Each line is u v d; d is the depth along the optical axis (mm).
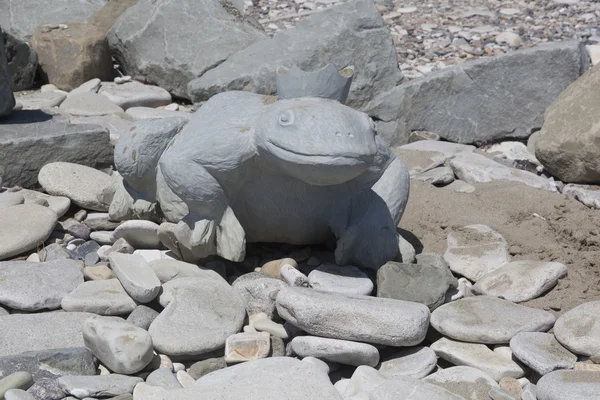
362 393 3773
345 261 4578
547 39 10180
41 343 4055
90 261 4922
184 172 4344
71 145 5957
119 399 3723
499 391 3795
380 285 4363
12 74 8023
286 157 4027
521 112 7512
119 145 4863
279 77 4336
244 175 4402
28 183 5863
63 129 6059
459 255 5016
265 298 4355
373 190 4645
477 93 7453
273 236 4723
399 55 9688
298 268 4734
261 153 4207
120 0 9234
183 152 4352
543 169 6875
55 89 8117
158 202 5012
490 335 4121
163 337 4055
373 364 4008
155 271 4500
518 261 4848
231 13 8570
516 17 11117
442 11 11461
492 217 5625
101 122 6863
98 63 8352
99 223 5301
